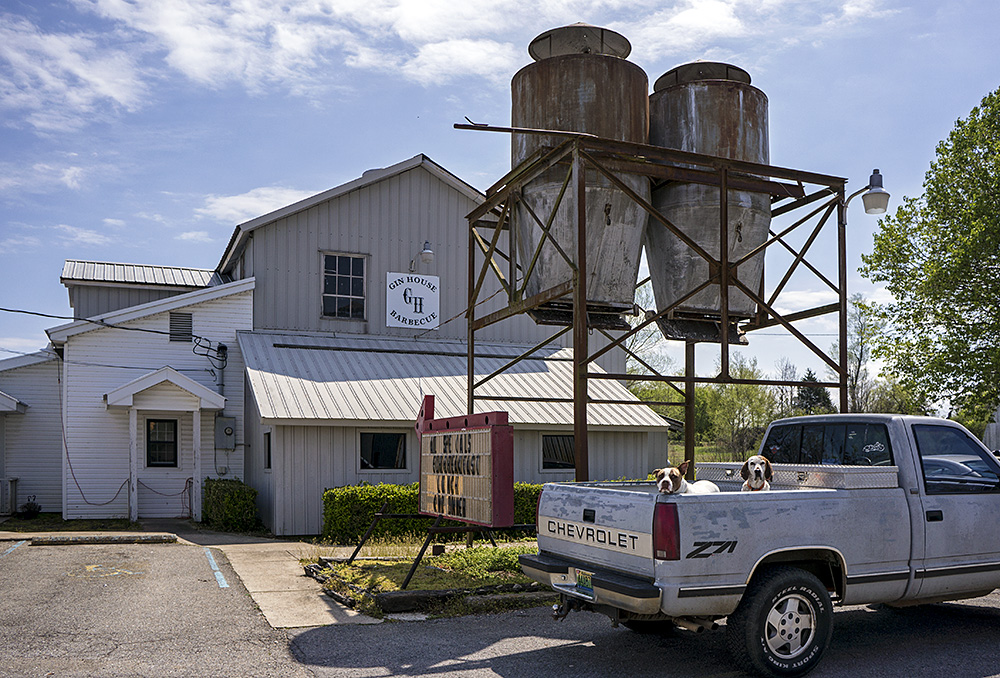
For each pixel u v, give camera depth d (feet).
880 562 21.49
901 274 85.10
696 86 38.73
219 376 67.46
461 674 20.22
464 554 35.91
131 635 24.11
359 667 20.80
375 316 71.67
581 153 32.27
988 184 78.84
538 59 39.96
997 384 76.74
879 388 154.40
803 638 20.02
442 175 74.69
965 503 23.24
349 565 34.78
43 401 72.49
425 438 34.55
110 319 64.85
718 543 18.98
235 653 22.11
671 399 167.84
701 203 38.42
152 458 67.05
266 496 58.29
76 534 52.21
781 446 26.86
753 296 35.76
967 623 25.99
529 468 61.31
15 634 24.09
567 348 78.74
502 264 77.51
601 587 19.67
